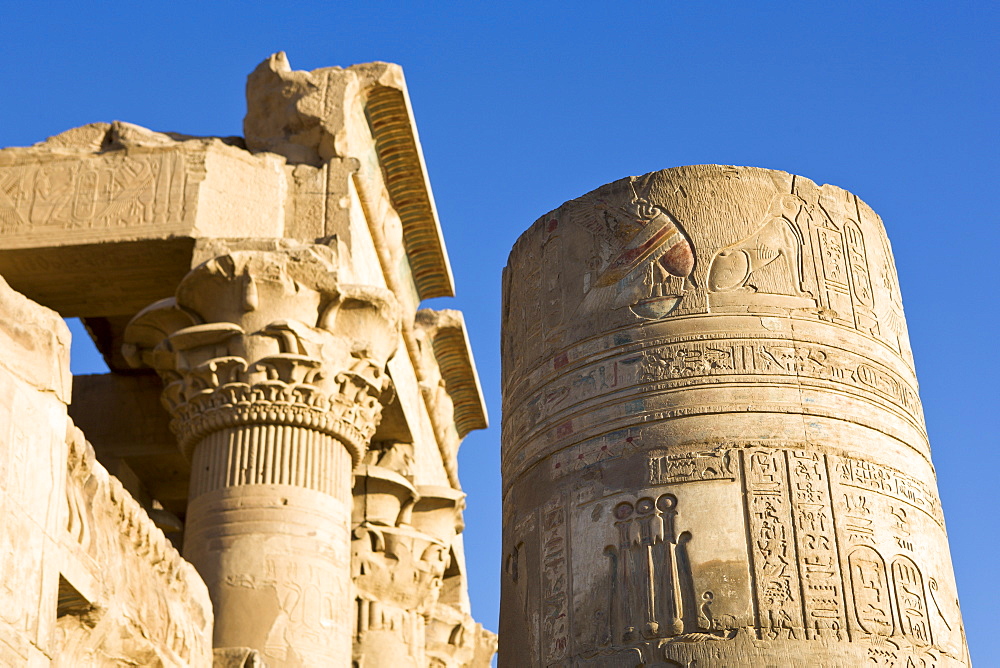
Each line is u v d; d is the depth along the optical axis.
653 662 10.62
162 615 9.69
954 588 11.68
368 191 16.89
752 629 10.55
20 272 15.84
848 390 11.66
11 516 7.08
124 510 8.88
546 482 11.90
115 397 18.31
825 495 11.12
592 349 12.02
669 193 12.35
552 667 11.16
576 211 12.74
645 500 11.20
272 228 15.80
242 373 13.87
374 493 18.59
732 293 11.84
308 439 14.00
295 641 13.09
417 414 20.23
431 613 19.38
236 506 13.56
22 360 7.43
